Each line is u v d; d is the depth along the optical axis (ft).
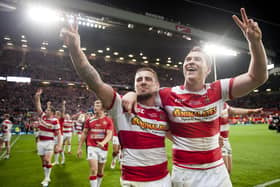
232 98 7.23
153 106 7.56
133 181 6.70
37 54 137.28
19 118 87.92
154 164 6.85
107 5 72.95
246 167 24.67
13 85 123.13
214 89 7.35
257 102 170.91
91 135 17.03
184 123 7.19
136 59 163.32
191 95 7.38
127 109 6.58
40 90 22.94
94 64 154.20
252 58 6.10
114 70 157.79
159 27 84.99
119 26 82.23
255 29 5.74
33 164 28.78
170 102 7.57
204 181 6.87
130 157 6.86
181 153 7.26
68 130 37.50
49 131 20.89
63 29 5.95
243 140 50.62
